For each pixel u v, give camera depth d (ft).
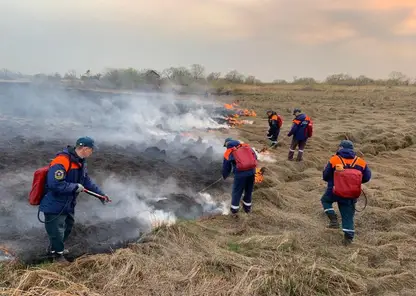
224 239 18.35
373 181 29.58
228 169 22.17
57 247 15.16
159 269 14.62
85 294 12.69
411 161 38.29
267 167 31.86
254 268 14.76
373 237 19.99
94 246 17.02
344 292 14.16
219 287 13.67
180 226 18.43
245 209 22.66
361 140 50.26
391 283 15.16
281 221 21.63
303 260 15.76
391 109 94.38
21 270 14.05
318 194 26.55
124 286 13.42
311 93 152.97
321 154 41.11
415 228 20.92
